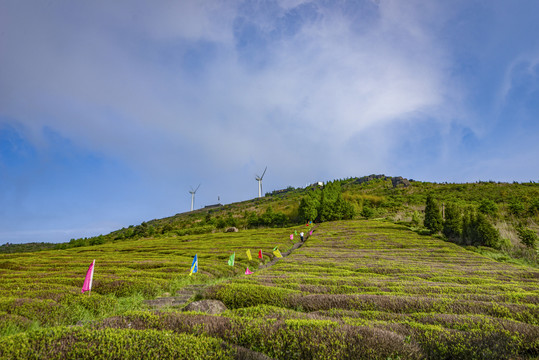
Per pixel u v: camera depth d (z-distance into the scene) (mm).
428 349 8305
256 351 7824
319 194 84875
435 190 92438
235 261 30594
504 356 8078
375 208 80438
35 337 7449
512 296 12922
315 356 7633
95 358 6863
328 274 20578
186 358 7082
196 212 173625
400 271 21688
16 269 28453
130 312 9734
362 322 9484
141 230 88812
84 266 28094
